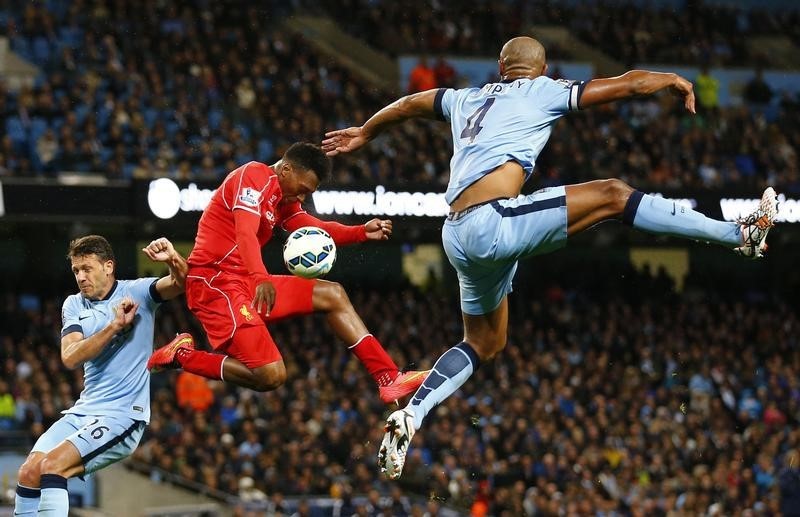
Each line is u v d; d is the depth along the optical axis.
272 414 15.92
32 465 5.93
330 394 16.69
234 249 6.09
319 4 24.56
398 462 5.16
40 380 15.56
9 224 18.69
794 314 22.55
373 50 24.19
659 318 21.39
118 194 16.55
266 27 23.89
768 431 18.23
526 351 19.31
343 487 14.20
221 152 19.22
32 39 20.97
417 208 17.78
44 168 17.55
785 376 20.09
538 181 19.91
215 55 21.59
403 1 25.00
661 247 22.97
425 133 20.97
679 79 5.17
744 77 25.39
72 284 19.25
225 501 14.22
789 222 19.67
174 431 15.20
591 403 18.03
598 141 21.72
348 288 21.16
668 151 22.08
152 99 20.23
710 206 19.41
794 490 16.83
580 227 5.11
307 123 21.08
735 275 23.22
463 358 5.51
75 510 14.23
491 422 16.55
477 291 5.38
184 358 6.20
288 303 6.16
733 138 22.83
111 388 6.12
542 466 15.88
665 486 16.08
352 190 17.48
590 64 24.67
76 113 19.34
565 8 25.66
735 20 26.38
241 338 6.07
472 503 15.12
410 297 20.19
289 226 6.28
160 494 14.55
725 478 16.42
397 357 18.30
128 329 6.15
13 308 17.42
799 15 27.20
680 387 19.25
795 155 22.98
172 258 6.01
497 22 25.17
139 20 21.80
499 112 5.27
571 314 20.80
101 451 6.04
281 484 14.59
